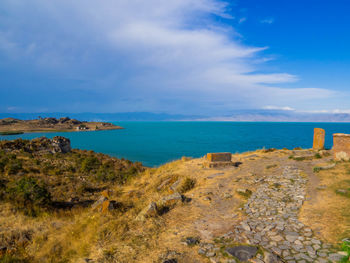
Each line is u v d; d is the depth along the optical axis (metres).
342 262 4.76
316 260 4.97
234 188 11.79
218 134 153.38
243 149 68.88
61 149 40.78
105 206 10.22
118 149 71.81
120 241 6.82
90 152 44.53
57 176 22.84
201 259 5.41
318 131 22.59
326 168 13.62
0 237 8.20
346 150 15.34
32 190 13.42
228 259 5.25
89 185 21.00
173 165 21.84
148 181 18.28
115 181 23.17
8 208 11.40
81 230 8.53
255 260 5.10
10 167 21.77
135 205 10.94
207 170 17.02
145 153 60.88
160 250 6.01
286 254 5.31
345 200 8.51
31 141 40.16
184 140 106.62
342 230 6.22
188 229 7.28
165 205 9.71
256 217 7.86
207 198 10.37
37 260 6.82
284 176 13.16
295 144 82.62
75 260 6.25
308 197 9.43
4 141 36.78
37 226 9.71
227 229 7.05
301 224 6.96
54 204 14.19
